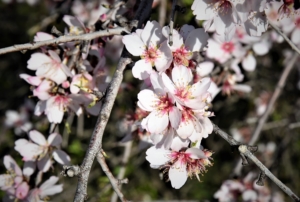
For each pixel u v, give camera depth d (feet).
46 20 2.35
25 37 3.28
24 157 1.73
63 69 1.61
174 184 1.40
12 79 3.30
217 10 1.43
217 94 2.07
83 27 1.66
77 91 1.59
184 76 1.38
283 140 2.71
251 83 2.75
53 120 1.61
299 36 1.89
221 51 1.93
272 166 2.63
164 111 1.36
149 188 3.20
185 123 1.35
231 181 2.24
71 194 2.91
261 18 1.43
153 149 1.39
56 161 1.83
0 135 2.86
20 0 3.17
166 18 2.23
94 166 2.92
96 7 2.61
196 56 1.50
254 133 2.16
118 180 1.33
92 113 1.63
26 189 1.73
